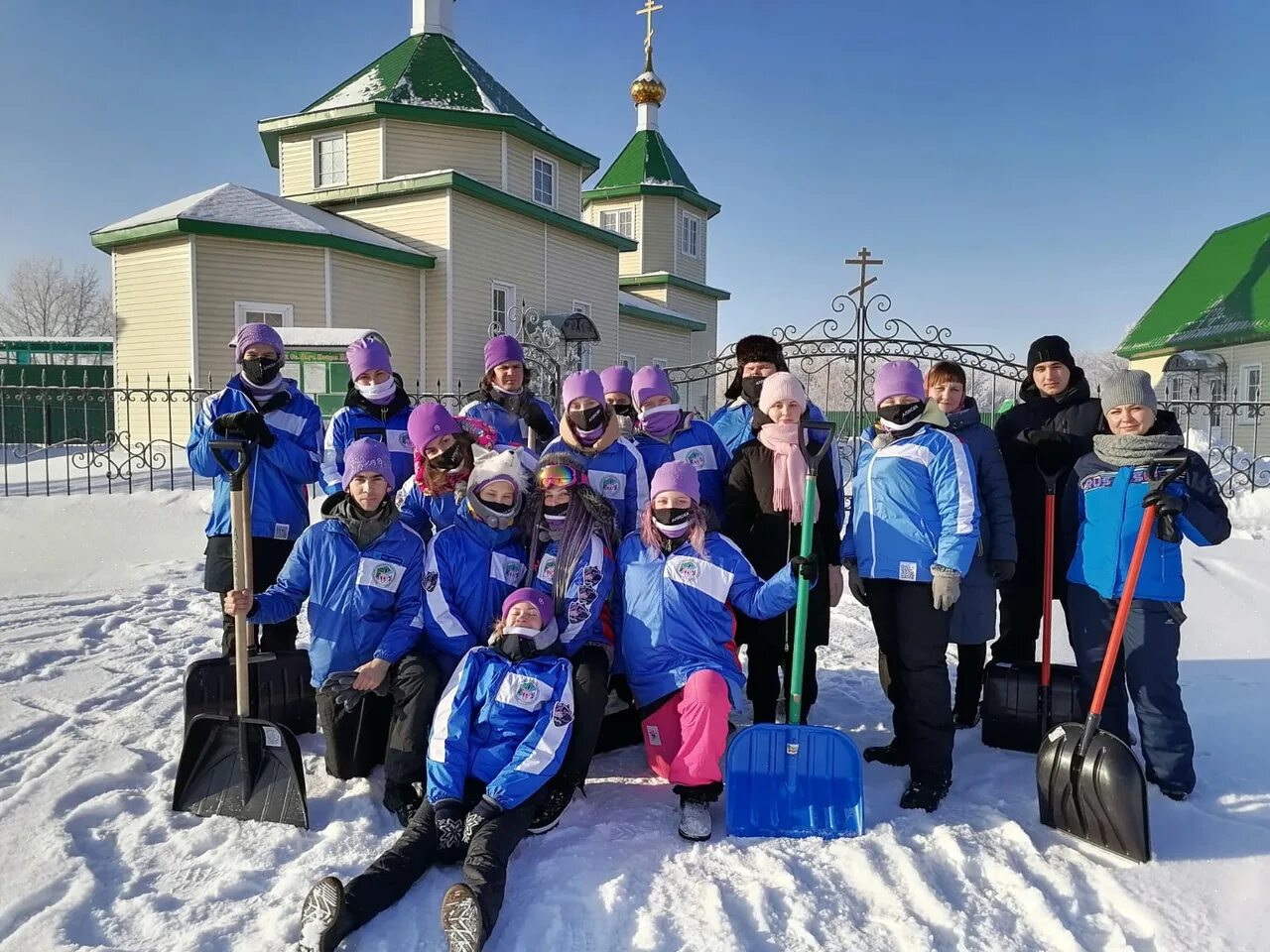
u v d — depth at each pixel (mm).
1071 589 3574
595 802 3346
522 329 16016
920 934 2453
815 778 3121
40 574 7418
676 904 2613
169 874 2766
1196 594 6523
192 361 14969
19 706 4230
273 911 2537
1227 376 23438
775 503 3762
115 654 5188
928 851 2930
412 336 17172
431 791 2893
